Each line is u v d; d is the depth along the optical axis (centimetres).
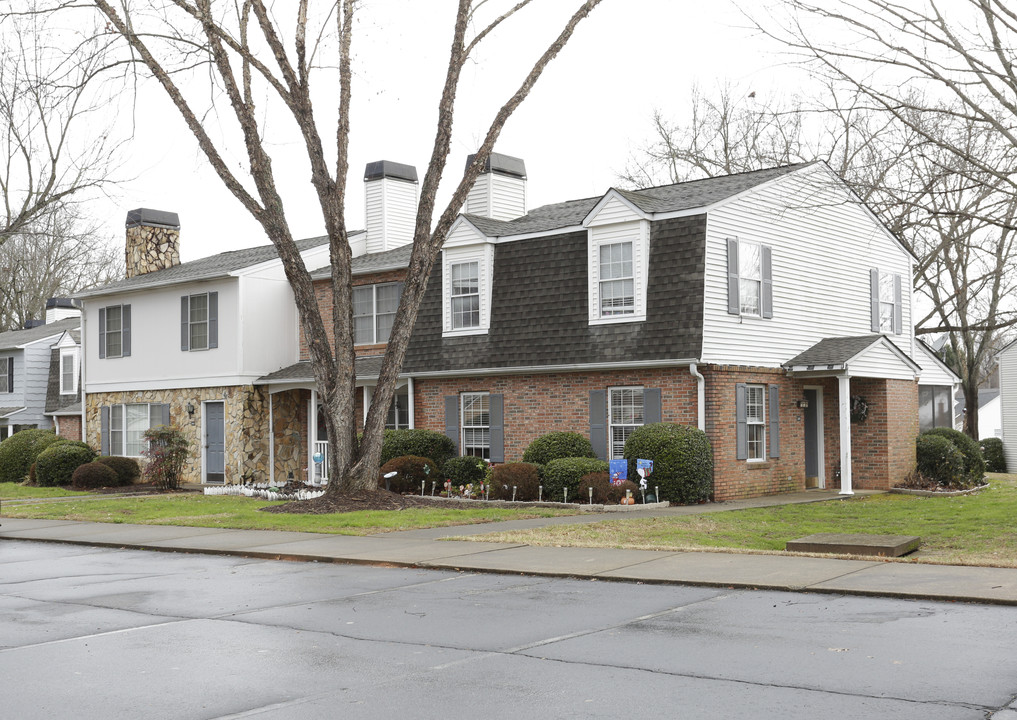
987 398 5994
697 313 2058
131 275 3484
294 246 1941
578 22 1942
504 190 2809
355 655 743
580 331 2247
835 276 2514
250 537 1534
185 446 2833
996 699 588
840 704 586
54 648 789
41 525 1838
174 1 1838
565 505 1945
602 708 593
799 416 2358
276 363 2933
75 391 4012
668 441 1983
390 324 2738
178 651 769
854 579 993
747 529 1565
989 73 1296
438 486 2289
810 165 2405
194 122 1923
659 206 2175
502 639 786
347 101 1947
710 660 698
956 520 1688
